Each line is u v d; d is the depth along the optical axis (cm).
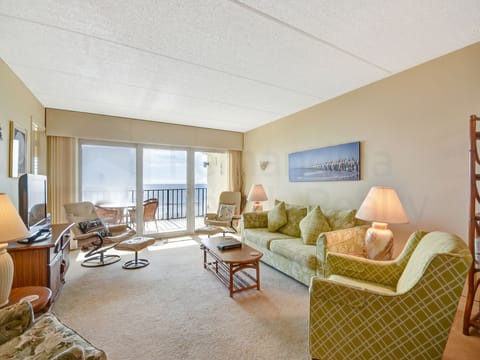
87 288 253
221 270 303
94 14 166
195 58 228
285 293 244
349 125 312
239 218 442
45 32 186
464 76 211
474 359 152
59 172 385
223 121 461
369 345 135
